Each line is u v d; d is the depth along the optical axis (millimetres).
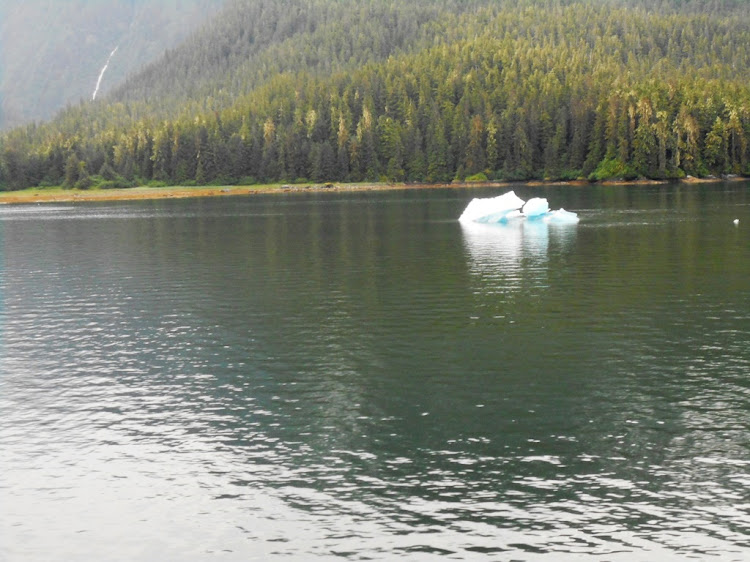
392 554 19984
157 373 34719
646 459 24500
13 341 41375
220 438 27031
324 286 54656
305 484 23531
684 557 19578
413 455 25219
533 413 28484
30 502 23047
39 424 28844
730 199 129000
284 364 35500
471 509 21859
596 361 34562
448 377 32844
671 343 37188
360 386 32031
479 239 81938
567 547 20078
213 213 134000
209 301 50562
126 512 22344
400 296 50250
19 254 78688
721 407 28609
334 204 149500
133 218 126875
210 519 21844
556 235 83500
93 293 54906
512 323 41969
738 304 45062
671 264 60250
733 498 22062
